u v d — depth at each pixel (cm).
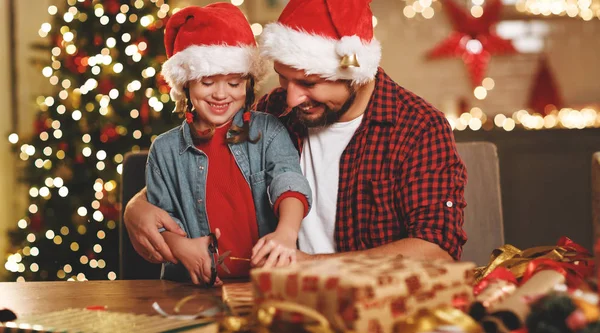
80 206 384
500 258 116
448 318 75
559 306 72
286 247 122
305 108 145
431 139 151
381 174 153
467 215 188
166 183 153
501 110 426
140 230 140
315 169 158
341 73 138
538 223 397
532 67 425
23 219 404
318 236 158
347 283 75
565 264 102
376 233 153
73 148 384
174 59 145
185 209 151
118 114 374
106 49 377
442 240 141
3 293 127
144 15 381
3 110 429
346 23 138
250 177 149
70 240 381
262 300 83
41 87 453
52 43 402
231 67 141
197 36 142
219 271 149
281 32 138
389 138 153
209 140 151
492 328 81
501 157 401
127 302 116
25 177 394
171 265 153
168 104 372
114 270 382
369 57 142
